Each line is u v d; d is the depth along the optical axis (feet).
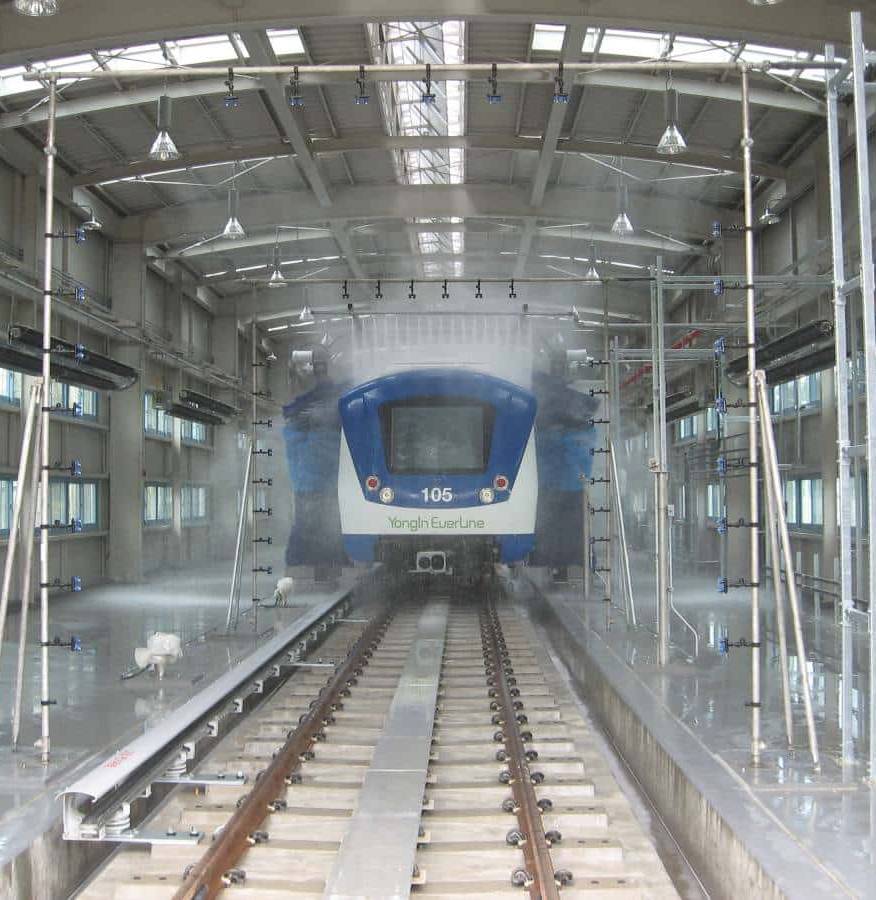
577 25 40.29
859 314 42.98
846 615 22.97
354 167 63.26
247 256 80.53
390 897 16.69
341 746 27.81
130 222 69.56
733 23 39.29
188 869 19.44
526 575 71.15
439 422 47.11
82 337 65.00
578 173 63.72
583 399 49.98
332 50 47.19
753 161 56.85
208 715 27.86
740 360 45.14
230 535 102.89
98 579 69.62
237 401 95.35
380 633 45.55
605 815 22.67
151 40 40.63
